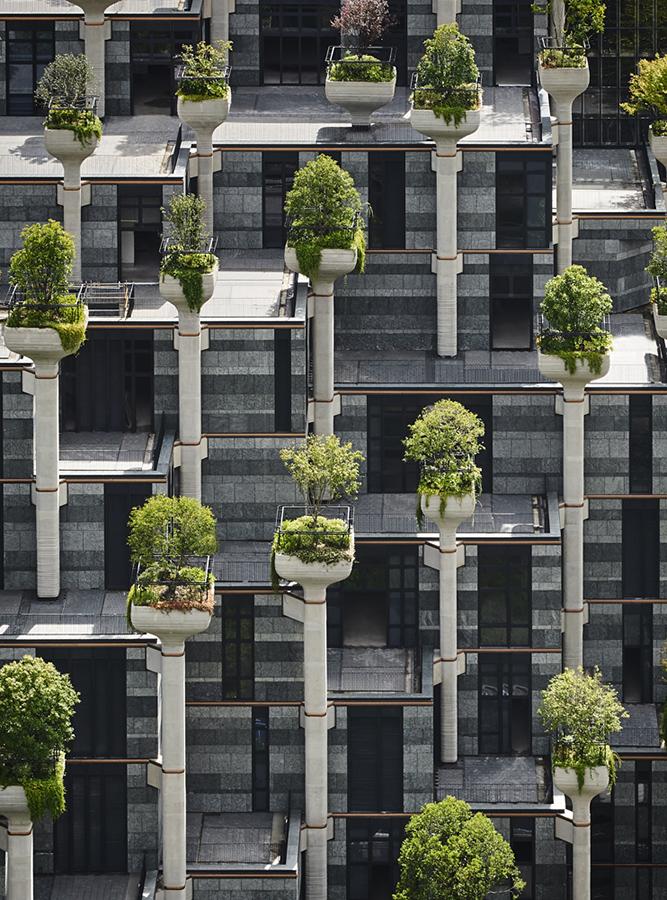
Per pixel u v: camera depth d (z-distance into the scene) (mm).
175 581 199625
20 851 195625
